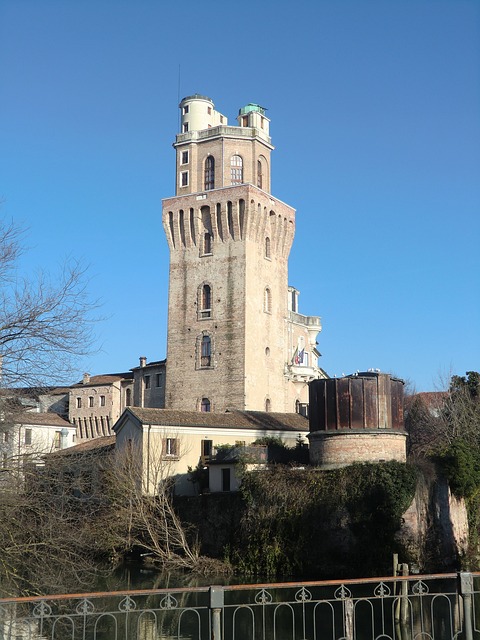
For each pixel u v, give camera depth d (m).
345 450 46.78
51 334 25.91
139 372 88.31
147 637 29.11
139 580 43.94
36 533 24.81
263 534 46.16
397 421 48.38
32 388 25.70
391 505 41.50
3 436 25.38
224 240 78.38
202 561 47.81
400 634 28.83
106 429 95.25
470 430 58.41
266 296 80.44
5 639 23.44
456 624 25.59
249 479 48.53
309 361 89.00
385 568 40.78
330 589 39.44
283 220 83.38
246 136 81.38
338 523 43.25
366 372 50.53
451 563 45.28
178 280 80.69
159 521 49.56
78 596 14.51
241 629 31.23
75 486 25.75
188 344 78.88
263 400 77.38
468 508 50.44
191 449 60.94
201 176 81.81
